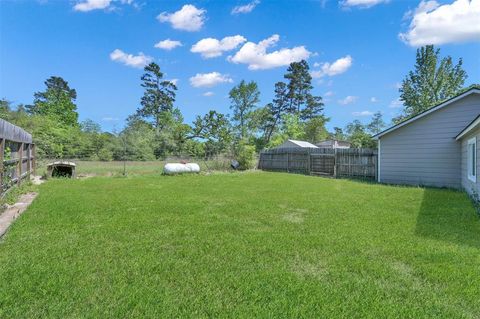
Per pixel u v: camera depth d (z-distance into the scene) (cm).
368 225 502
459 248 386
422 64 2834
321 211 616
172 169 1470
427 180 1143
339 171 1577
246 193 866
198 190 920
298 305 247
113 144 2534
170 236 434
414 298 261
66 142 2380
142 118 4688
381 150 1264
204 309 240
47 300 249
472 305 250
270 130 4775
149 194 825
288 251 374
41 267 314
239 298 259
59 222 502
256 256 358
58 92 4428
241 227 488
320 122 4078
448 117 1091
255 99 4472
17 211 583
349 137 4400
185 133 3023
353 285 285
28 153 1081
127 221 516
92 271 308
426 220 538
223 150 2634
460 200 765
